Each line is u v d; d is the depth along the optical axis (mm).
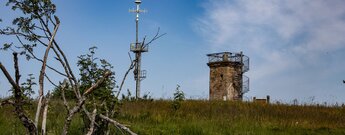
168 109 23391
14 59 4262
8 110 14594
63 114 13070
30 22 5043
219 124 18844
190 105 25953
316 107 28609
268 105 27859
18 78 4320
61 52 5477
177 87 21797
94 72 9508
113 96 9539
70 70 5566
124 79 7230
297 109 26938
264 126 20203
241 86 58406
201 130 16266
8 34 4973
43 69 4707
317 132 20375
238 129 18328
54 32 4859
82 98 4770
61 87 5559
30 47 5039
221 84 57750
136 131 14219
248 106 27000
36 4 5020
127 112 19531
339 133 20438
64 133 4699
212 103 27375
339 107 29125
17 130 11133
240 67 58438
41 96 4691
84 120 8547
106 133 8164
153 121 18047
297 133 19547
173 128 16328
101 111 9203
